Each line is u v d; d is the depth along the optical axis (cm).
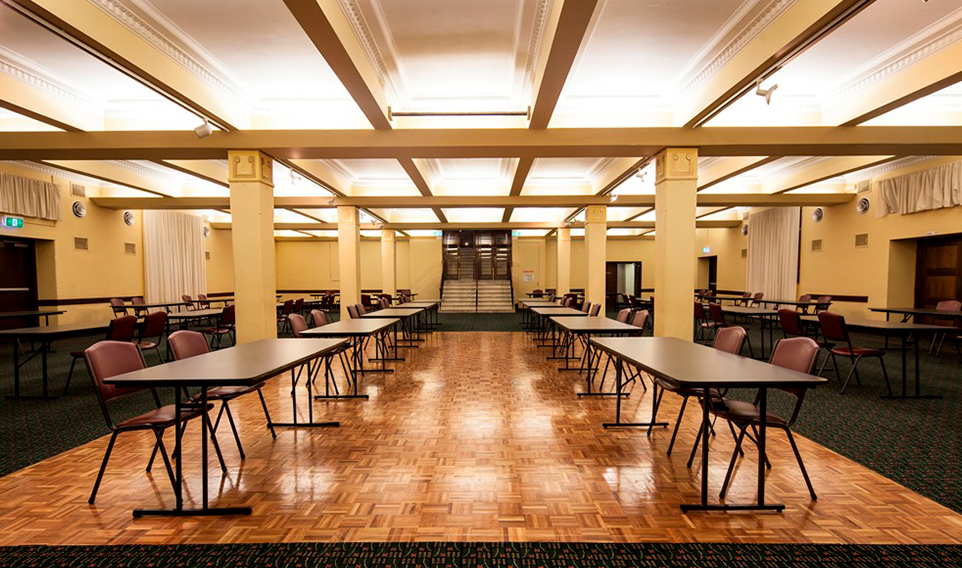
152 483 274
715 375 232
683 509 239
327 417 403
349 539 214
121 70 392
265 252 575
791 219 1164
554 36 344
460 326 1169
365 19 384
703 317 792
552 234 1847
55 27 333
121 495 259
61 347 838
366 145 558
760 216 1297
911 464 297
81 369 633
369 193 1013
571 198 1016
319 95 540
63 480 279
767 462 294
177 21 392
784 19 360
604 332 454
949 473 283
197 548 207
